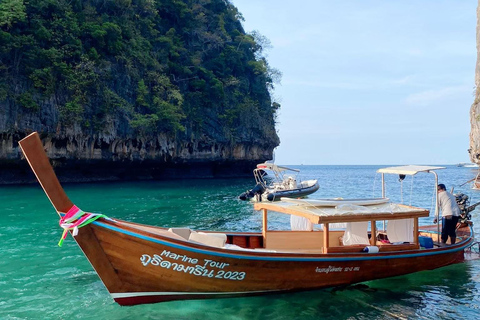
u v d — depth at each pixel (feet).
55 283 28.07
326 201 28.32
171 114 151.23
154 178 176.04
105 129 132.46
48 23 124.36
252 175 222.07
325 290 27.04
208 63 194.80
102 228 21.15
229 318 22.45
